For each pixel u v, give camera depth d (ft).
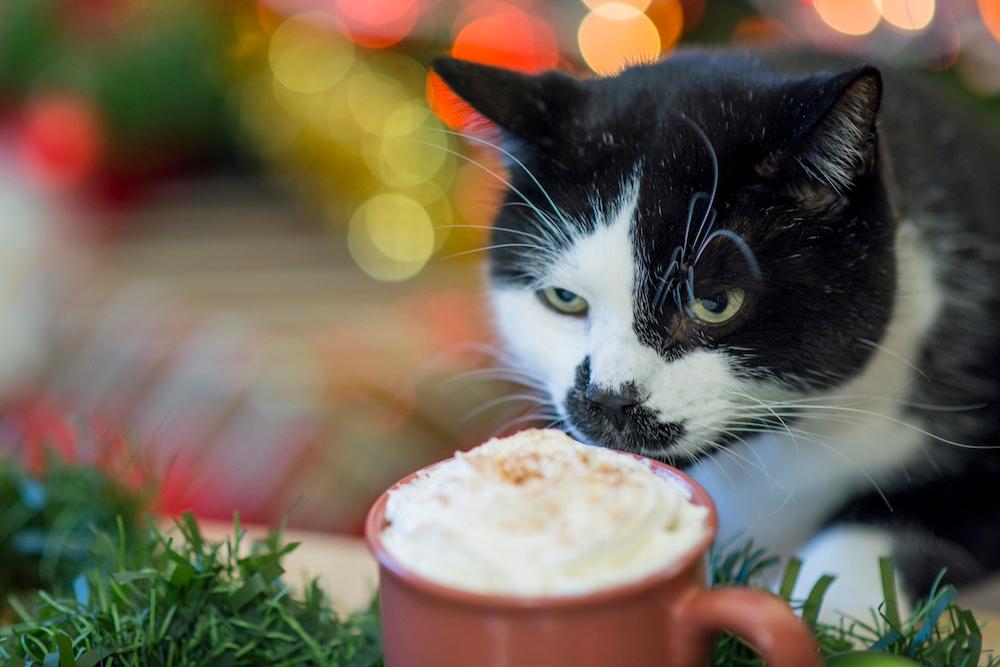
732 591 1.05
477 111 1.76
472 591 1.03
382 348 3.21
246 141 4.42
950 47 2.45
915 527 1.80
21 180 3.94
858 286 1.63
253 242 4.18
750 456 1.78
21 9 4.14
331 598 1.62
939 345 1.77
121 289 3.71
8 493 1.73
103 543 1.60
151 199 4.56
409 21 3.28
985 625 1.47
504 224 1.85
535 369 1.84
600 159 1.69
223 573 1.49
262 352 3.18
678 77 1.75
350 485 2.77
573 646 1.03
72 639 1.37
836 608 1.60
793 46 2.12
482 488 1.09
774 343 1.64
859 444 1.76
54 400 3.12
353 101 3.72
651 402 1.63
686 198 1.60
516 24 2.99
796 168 1.57
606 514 1.06
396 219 3.81
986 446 1.80
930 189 1.84
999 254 1.86
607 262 1.64
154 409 3.05
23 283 3.66
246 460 2.80
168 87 4.14
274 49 3.83
